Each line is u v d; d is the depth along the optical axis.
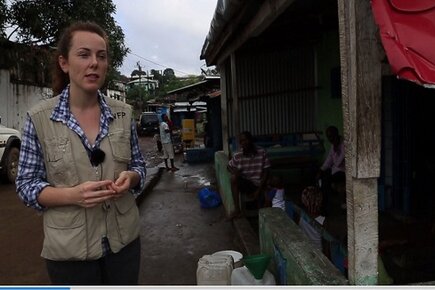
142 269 4.50
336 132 5.59
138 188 1.97
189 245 5.24
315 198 4.85
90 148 1.76
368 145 1.92
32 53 15.52
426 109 4.84
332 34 6.30
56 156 1.71
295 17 5.19
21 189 1.71
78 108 1.79
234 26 4.61
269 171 5.86
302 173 7.09
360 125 1.91
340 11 2.00
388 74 1.89
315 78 7.27
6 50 14.41
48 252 1.77
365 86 1.89
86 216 1.74
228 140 7.43
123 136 1.87
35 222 6.56
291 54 7.21
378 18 1.68
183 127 16.97
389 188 4.95
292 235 3.01
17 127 15.20
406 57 1.57
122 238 1.85
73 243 1.72
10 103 14.77
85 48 1.72
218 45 6.66
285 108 7.33
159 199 7.99
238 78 7.21
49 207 1.72
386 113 4.93
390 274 3.34
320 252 2.64
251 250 4.51
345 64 1.98
